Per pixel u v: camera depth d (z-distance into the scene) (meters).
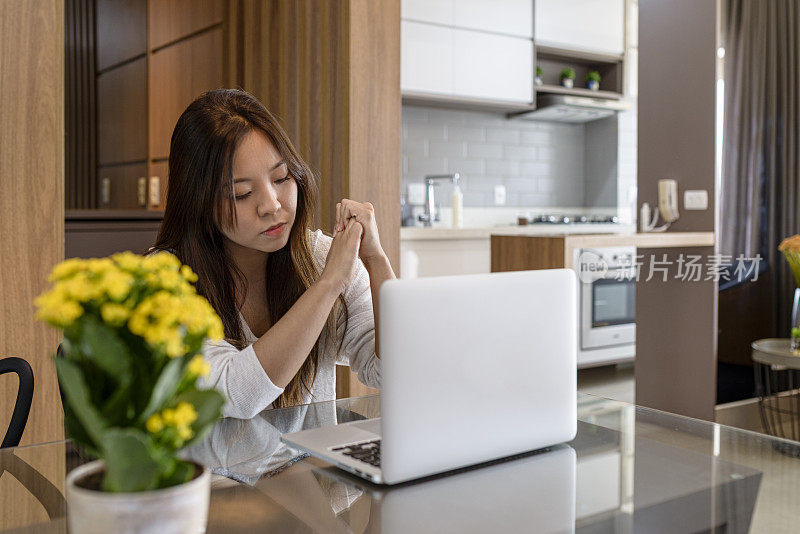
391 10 2.51
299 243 1.41
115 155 4.79
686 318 3.36
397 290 0.79
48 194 1.94
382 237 2.53
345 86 2.45
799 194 3.36
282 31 2.82
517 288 0.89
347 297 1.45
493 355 0.87
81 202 5.18
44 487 0.83
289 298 1.41
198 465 0.54
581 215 5.99
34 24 1.90
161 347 0.49
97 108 5.02
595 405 1.23
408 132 5.15
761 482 0.84
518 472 0.87
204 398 0.53
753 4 3.29
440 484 0.82
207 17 3.57
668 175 3.41
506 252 3.15
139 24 4.33
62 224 1.96
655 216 3.47
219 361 1.17
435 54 4.70
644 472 0.87
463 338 0.84
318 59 2.72
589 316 4.63
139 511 0.48
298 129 2.81
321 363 1.44
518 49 5.05
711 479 0.84
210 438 1.00
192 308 0.51
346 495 0.78
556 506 0.76
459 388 0.84
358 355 1.42
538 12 5.11
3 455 0.95
